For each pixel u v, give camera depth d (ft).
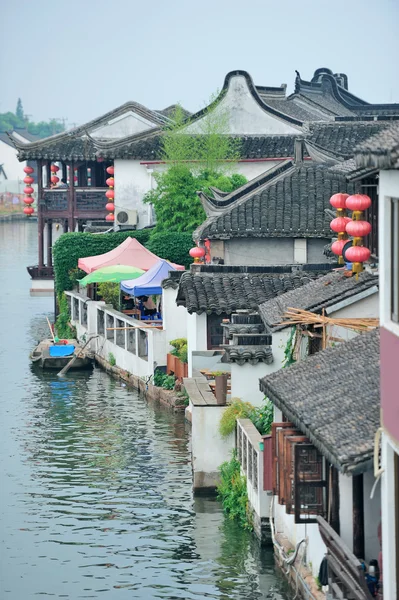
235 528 116.06
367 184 109.91
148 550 110.63
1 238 549.13
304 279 165.27
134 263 228.22
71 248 252.01
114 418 170.40
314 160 205.57
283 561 101.60
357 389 86.74
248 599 97.66
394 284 70.28
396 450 67.15
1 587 101.65
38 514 122.52
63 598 98.84
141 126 314.55
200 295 161.48
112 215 293.64
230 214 191.83
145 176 291.38
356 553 81.30
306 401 87.97
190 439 156.56
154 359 185.78
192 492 129.29
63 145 311.06
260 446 109.19
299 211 191.83
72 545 112.47
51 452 149.18
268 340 125.59
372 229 115.85
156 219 265.34
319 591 87.71
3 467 141.59
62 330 246.88
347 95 387.34
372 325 107.76
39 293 320.29
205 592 99.71
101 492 130.41
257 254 191.11
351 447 74.08
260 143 278.67
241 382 125.70
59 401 183.21
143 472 138.92
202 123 269.03
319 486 85.61
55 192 311.88
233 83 280.72
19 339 246.47
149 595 99.35
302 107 339.57
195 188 252.01
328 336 111.45
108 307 218.59
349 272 123.75
